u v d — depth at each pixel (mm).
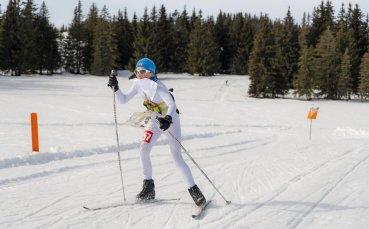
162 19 71688
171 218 3777
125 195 4652
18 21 55219
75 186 5086
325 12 70562
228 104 31188
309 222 3723
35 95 27656
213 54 70375
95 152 7684
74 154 7363
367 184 5246
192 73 69812
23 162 6551
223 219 3760
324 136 12977
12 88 34188
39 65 60562
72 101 24625
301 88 47594
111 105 23406
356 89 54188
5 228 3482
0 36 54281
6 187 4973
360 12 66938
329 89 50344
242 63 79562
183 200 4414
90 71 64750
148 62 3945
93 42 64250
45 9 65125
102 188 4992
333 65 50281
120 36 71562
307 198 4531
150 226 3559
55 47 62844
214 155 7770
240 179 5582
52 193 4715
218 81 59156
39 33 60531
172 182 5340
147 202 4316
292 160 7195
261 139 10914
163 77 63188
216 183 5316
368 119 25531
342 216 3910
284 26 57938
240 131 13109
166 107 3982
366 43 65500
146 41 64188
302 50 52531
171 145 4086
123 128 11875
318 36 67438
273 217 3838
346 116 27016
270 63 46375
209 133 11492
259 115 24375
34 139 7359
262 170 6230
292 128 16797
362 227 3607
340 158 7441
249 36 79188
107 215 3854
